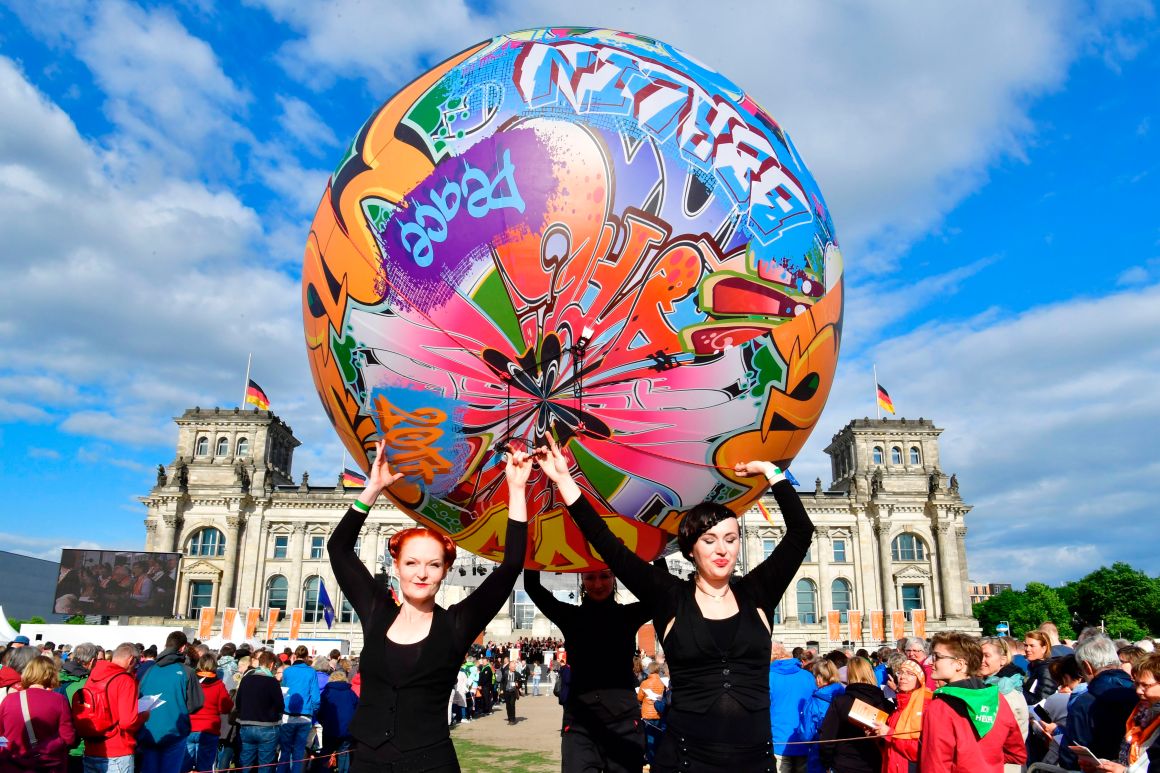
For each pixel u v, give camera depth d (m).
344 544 4.79
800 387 5.80
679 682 4.31
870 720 8.16
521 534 4.69
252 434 88.56
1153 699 6.22
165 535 83.88
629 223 5.22
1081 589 100.69
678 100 5.58
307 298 6.29
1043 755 9.62
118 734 9.82
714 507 4.46
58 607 65.94
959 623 82.19
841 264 6.33
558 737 24.06
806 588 85.38
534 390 5.39
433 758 4.13
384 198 5.59
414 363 5.52
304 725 13.76
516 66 5.66
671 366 5.34
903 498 86.00
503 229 5.24
